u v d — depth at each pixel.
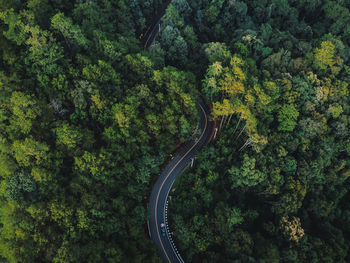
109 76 92.62
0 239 70.19
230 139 108.06
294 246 96.06
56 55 85.25
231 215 92.69
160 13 155.25
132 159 93.00
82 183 80.62
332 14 157.88
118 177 88.19
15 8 95.75
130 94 93.44
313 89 112.81
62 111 86.00
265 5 160.25
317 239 99.56
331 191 120.00
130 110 87.31
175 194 100.62
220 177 105.12
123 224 84.19
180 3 135.00
